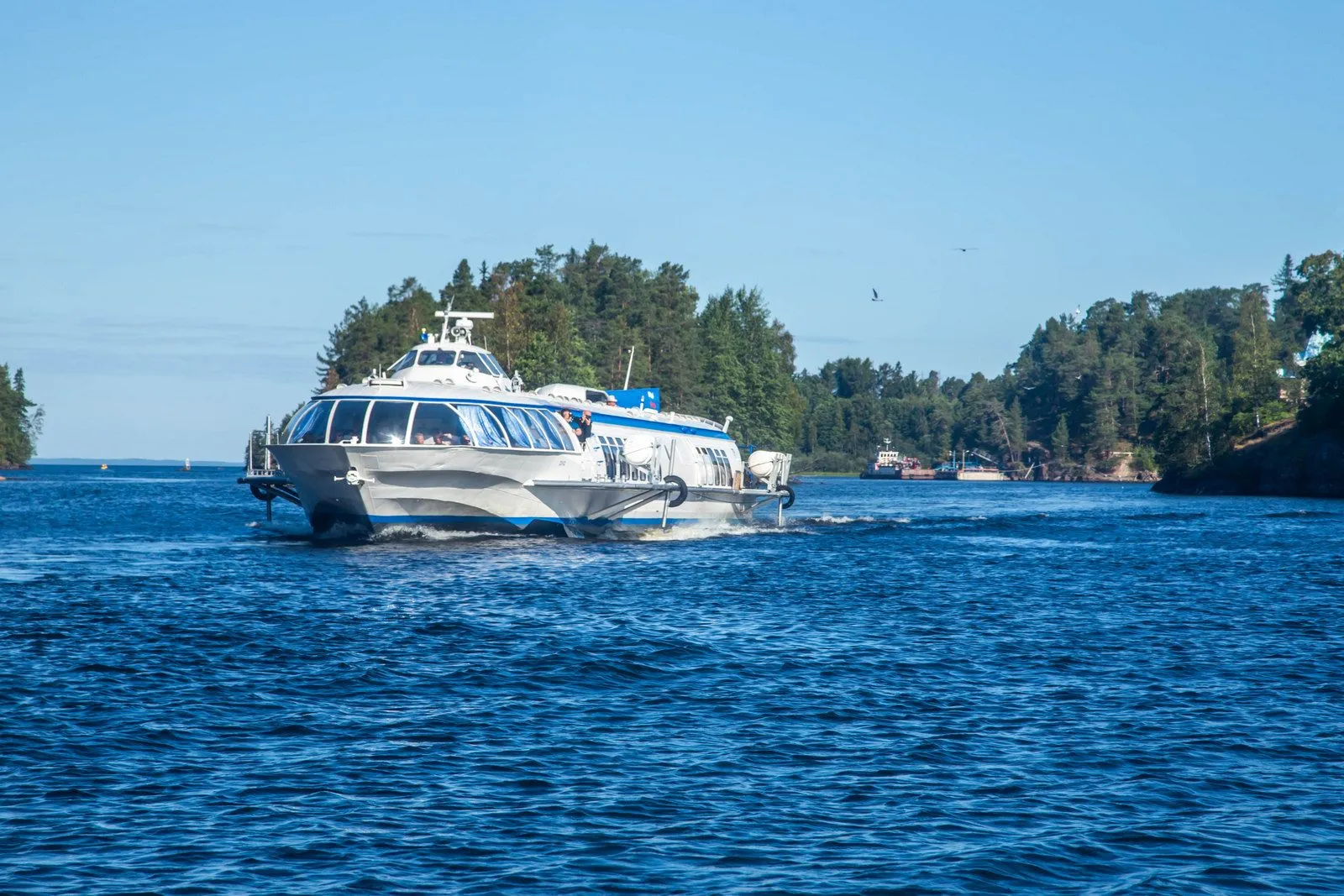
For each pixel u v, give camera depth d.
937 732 69.31
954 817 55.09
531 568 149.50
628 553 169.50
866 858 50.19
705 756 64.25
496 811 55.41
